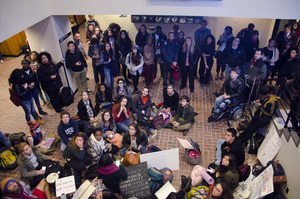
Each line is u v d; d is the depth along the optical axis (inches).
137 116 238.4
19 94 222.4
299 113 159.0
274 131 191.5
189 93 295.9
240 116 248.1
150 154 183.9
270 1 222.8
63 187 160.9
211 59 289.9
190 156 198.4
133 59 273.4
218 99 246.1
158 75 335.9
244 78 255.0
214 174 183.5
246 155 209.8
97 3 239.9
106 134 215.6
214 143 222.7
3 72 354.6
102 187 171.8
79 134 183.0
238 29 367.9
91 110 233.8
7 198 147.0
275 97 196.2
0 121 255.6
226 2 228.5
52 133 238.2
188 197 169.0
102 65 285.4
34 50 267.6
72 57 268.1
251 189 166.7
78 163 189.2
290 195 158.7
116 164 182.2
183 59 279.1
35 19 219.0
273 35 343.0
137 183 167.6
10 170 198.5
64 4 241.0
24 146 175.3
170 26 375.9
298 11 223.1
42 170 182.9
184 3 233.6
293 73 225.9
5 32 182.5
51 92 252.7
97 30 342.6
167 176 181.3
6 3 181.9
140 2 237.1
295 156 157.2
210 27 374.9
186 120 234.7
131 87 313.0
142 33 303.0
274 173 167.9
